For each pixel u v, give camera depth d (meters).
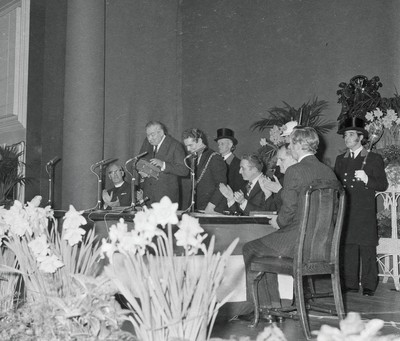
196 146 6.32
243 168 5.21
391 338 1.71
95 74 7.45
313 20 9.01
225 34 10.25
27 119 8.84
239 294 4.41
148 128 6.21
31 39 8.95
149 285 2.26
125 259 2.30
